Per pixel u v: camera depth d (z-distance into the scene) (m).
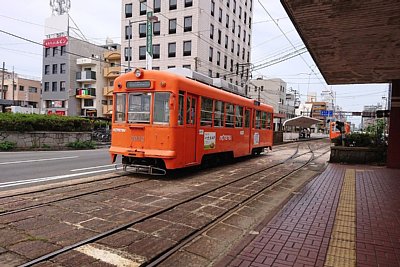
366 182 9.36
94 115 44.47
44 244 4.11
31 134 17.16
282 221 5.38
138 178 8.97
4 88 56.31
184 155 9.25
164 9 37.03
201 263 3.89
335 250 4.17
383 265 3.74
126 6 39.75
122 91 9.52
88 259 3.76
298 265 3.71
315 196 7.37
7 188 7.25
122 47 40.44
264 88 61.28
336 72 11.46
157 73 8.99
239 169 11.93
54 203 5.97
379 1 5.55
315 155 18.98
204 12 36.22
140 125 9.12
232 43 44.19
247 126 14.70
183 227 5.07
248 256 3.94
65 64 44.53
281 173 11.14
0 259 3.65
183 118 9.19
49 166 10.88
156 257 3.94
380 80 13.02
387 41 7.68
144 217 5.39
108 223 5.04
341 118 77.50
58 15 45.19
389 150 12.82
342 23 6.61
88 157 14.12
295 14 6.22
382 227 5.14
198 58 35.50
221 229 5.13
